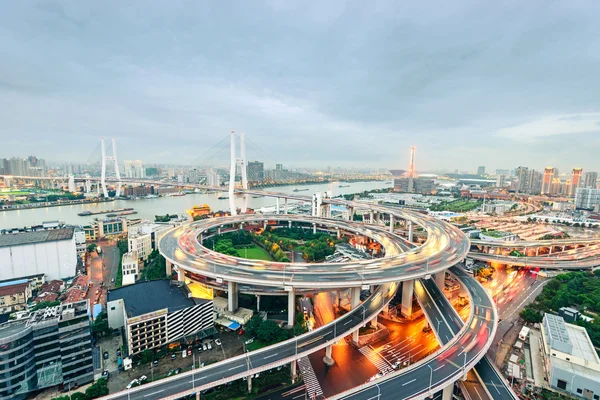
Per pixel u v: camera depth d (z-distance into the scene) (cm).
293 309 17375
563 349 13850
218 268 19788
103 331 16188
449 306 17925
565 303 19462
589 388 12425
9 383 11675
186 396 12425
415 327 18125
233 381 13350
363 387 11381
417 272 19000
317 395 12762
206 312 16600
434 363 12650
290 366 14388
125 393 11325
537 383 13562
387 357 15275
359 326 15712
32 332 12262
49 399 12275
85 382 13238
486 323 15562
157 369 13875
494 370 13462
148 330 14700
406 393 11112
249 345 15588
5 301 19538
